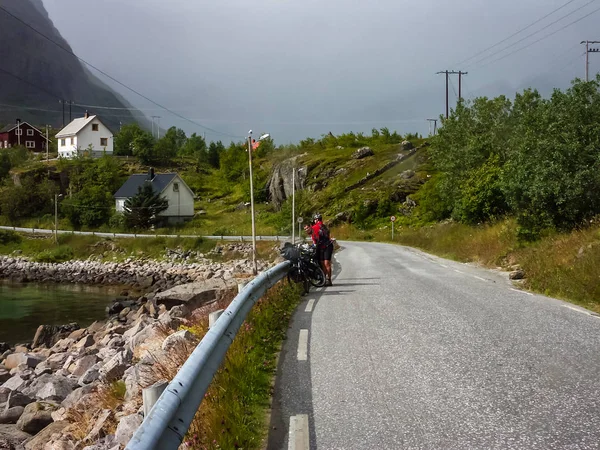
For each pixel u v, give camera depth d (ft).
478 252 74.95
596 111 62.75
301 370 20.85
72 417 24.88
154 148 398.42
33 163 335.47
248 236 206.90
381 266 69.15
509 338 24.17
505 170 80.18
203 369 15.20
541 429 14.11
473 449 13.15
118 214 249.34
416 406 16.34
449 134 131.95
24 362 48.29
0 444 24.30
